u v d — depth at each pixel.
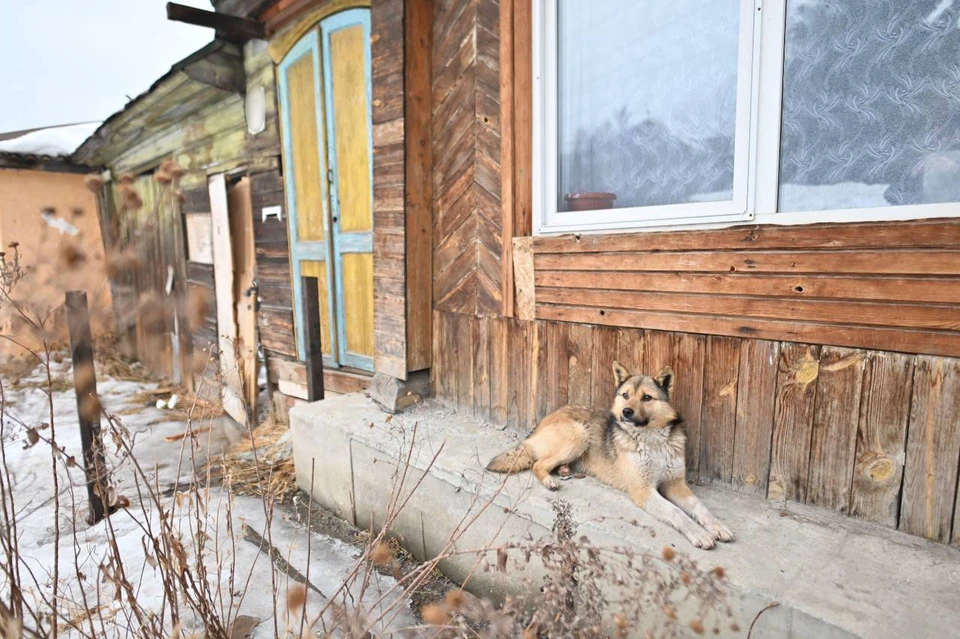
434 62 3.55
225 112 5.98
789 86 2.17
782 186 2.22
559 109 2.99
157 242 7.82
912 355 1.89
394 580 2.69
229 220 5.84
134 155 8.48
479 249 3.38
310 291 4.00
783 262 2.16
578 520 2.20
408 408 3.68
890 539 1.96
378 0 3.52
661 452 2.31
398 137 3.49
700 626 1.45
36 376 6.28
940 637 1.48
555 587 1.55
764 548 1.94
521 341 3.19
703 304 2.41
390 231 3.64
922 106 1.90
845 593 1.67
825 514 2.14
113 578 1.66
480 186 3.33
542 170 3.02
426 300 3.72
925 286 1.84
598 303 2.79
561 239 2.91
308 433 3.62
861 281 1.98
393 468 3.01
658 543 2.00
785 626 1.64
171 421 5.47
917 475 1.92
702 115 2.47
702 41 2.44
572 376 2.95
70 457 1.75
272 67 5.05
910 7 1.89
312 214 4.86
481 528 2.58
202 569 1.84
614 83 2.77
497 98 3.17
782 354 2.20
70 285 1.96
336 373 4.70
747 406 2.32
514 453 2.68
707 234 2.37
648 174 2.69
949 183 1.86
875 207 1.98
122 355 8.59
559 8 2.92
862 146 2.03
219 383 2.81
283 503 3.62
